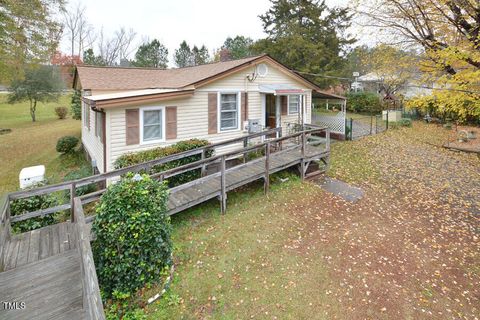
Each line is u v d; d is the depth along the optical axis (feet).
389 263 18.11
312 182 31.24
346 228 22.04
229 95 37.55
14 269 13.83
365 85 104.73
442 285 16.47
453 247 20.22
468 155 43.34
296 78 44.73
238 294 14.97
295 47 79.71
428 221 23.77
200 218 22.75
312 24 84.74
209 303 14.35
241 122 38.83
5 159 46.16
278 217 23.09
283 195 27.32
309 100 48.01
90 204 25.09
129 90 35.12
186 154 26.03
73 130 69.05
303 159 31.07
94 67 43.68
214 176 23.04
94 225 14.46
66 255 15.06
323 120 57.16
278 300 14.66
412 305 14.82
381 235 21.34
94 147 36.09
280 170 30.66
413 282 16.55
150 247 14.74
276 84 42.50
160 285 15.17
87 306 10.13
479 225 23.18
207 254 18.12
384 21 27.27
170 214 20.26
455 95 24.29
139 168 22.35
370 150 45.73
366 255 18.76
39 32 44.06
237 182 24.80
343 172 34.83
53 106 113.39
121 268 13.98
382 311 14.26
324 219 23.27
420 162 39.81
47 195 21.43
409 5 25.34
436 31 25.23
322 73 79.71
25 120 88.58
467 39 23.27
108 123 27.99
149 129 30.94
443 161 40.40
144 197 14.85
